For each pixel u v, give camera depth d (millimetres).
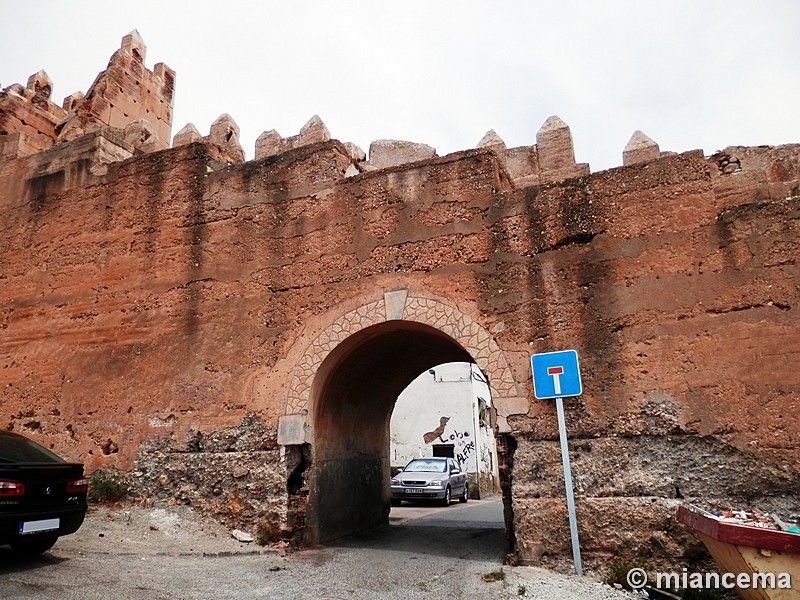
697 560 6402
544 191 8305
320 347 8805
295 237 9555
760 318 6855
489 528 11086
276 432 8672
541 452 7344
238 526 8477
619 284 7574
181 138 11445
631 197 7844
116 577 6281
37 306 11055
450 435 24234
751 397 6664
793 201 7090
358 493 10445
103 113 14180
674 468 6770
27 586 5691
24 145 12945
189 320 9789
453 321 8219
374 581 6613
